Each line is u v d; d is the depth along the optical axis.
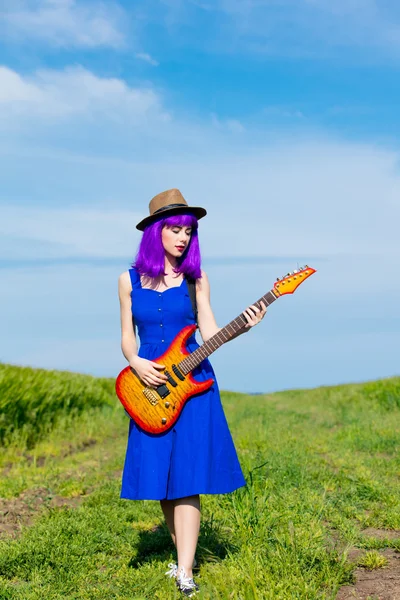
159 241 4.21
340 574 3.98
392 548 4.89
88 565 4.73
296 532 4.74
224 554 4.60
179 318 4.21
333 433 12.23
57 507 6.23
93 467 8.96
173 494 4.01
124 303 4.34
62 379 17.20
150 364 4.07
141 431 4.14
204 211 4.30
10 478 8.48
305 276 4.14
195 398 4.11
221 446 4.11
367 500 6.45
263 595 3.60
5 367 16.06
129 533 5.45
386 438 10.60
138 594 4.03
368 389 20.81
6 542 5.20
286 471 7.21
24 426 12.23
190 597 3.78
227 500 5.70
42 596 4.14
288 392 35.69
